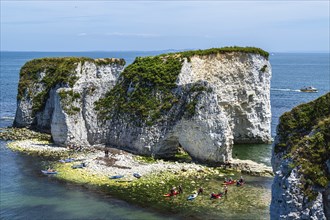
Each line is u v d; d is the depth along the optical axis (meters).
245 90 90.94
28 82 105.44
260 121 93.44
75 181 62.94
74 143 82.88
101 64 108.88
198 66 87.88
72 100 83.75
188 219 49.31
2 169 69.00
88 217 50.56
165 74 81.75
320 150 35.34
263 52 94.12
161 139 75.69
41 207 53.81
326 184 34.31
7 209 53.12
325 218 33.81
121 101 83.25
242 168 68.94
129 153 77.56
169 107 76.44
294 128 42.22
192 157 74.06
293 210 33.88
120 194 57.53
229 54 91.12
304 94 179.00
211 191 58.31
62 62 106.06
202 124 71.56
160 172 66.44
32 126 102.44
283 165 36.19
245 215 50.12
